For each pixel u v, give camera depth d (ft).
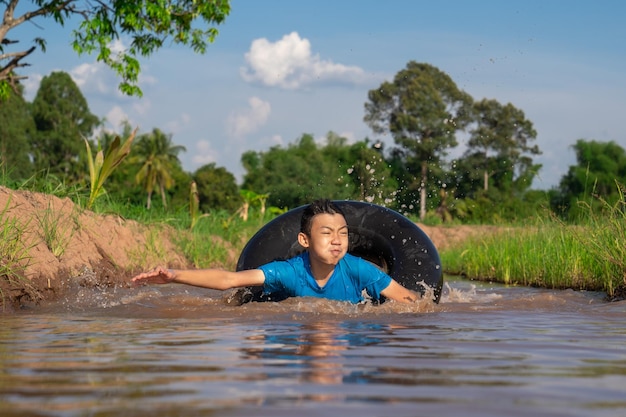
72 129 221.25
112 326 11.87
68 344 9.44
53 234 21.21
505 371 7.25
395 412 5.29
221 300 16.48
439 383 6.51
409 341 9.84
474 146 185.78
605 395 6.01
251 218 53.52
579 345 9.55
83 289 19.33
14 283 16.76
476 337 10.43
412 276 18.22
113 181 207.10
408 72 182.91
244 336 10.30
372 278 16.16
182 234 34.14
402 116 177.47
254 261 19.07
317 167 220.23
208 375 6.86
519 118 185.37
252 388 6.18
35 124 224.12
